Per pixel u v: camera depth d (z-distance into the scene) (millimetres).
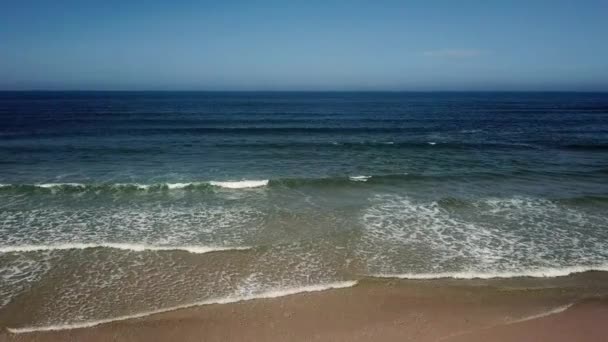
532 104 71125
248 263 7465
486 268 7430
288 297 6328
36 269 7078
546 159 18188
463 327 5641
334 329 5566
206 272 7086
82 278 6809
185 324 5605
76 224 9500
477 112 50125
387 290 6602
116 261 7457
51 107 50594
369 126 32312
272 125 32188
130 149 19516
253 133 26719
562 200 11516
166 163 16656
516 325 5684
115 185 12469
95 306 5984
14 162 16156
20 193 11836
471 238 8867
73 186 12312
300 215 10312
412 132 28609
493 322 5762
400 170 15875
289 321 5723
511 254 8055
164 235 8859
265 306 6074
